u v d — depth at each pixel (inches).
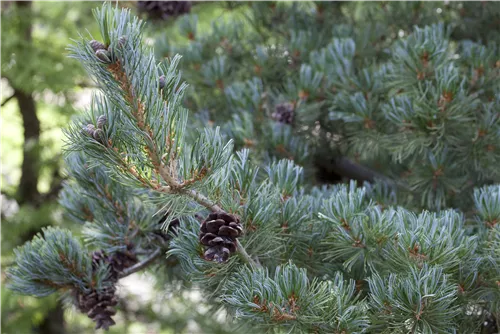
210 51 86.0
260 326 58.2
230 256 57.8
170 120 53.9
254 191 59.2
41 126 179.0
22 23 159.2
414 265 57.5
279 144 74.2
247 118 73.9
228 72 81.8
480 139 69.9
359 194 61.1
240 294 56.6
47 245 62.7
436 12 83.8
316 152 81.0
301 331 57.7
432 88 66.9
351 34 82.4
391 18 82.9
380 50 81.7
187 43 94.5
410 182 71.8
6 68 148.6
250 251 59.6
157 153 53.6
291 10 89.8
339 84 73.8
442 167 70.3
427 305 56.6
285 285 56.4
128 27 52.7
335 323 57.4
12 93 176.9
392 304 57.0
